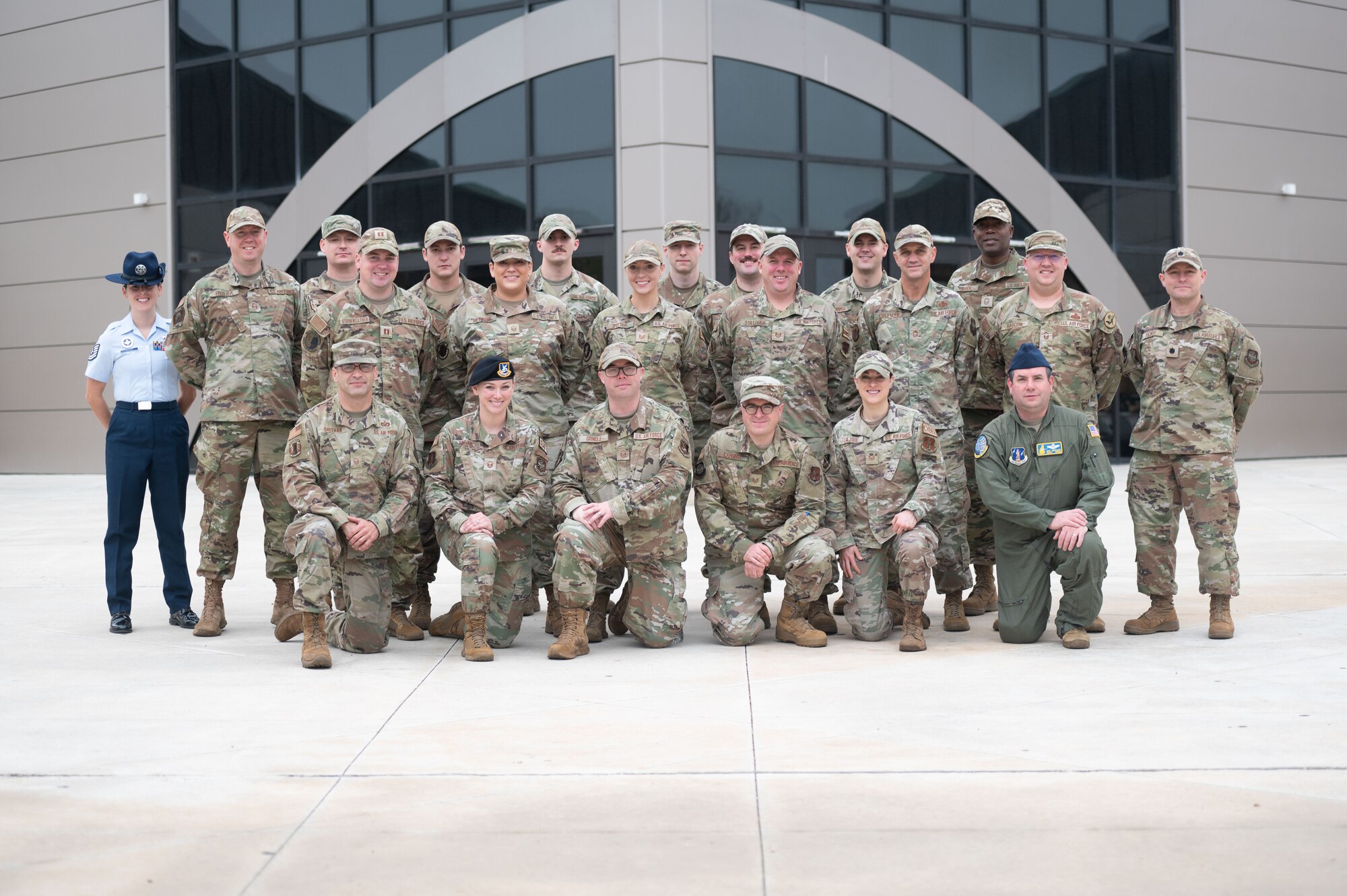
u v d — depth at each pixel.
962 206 18.38
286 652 6.23
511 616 6.37
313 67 18.89
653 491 6.12
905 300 7.18
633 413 6.34
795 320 7.00
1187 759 4.04
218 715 4.81
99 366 6.92
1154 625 6.43
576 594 6.03
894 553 6.56
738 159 16.98
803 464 6.31
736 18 16.84
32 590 8.45
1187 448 6.27
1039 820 3.47
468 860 3.22
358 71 18.53
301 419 6.22
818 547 6.20
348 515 6.07
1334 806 3.56
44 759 4.19
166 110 20.11
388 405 6.78
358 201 18.55
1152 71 19.88
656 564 6.32
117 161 20.56
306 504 6.02
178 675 5.62
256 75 19.34
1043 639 6.40
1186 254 6.42
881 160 17.84
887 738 4.37
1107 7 19.45
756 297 7.12
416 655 6.17
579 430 6.40
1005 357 7.18
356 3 18.52
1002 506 6.13
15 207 21.53
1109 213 19.52
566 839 3.37
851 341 7.25
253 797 3.76
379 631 6.20
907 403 7.10
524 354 6.92
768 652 6.14
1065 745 4.23
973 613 7.46
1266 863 3.14
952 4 18.34
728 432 6.41
